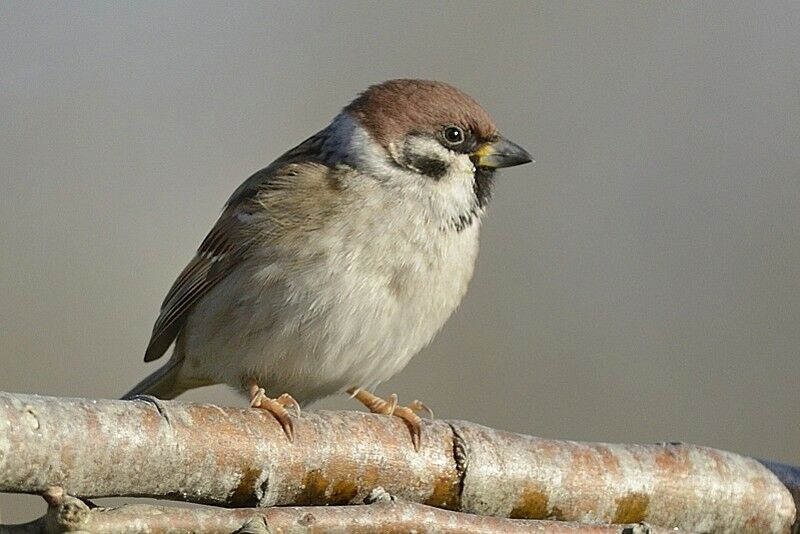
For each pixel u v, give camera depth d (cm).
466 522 802
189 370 1131
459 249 1053
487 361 1502
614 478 911
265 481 811
